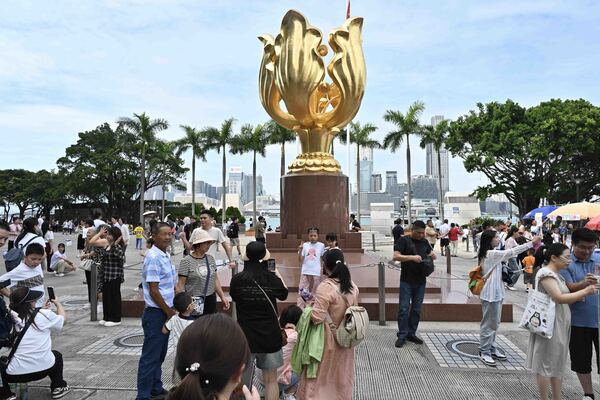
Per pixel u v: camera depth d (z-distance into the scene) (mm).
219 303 7949
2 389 4547
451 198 49656
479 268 6074
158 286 4574
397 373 5598
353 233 12859
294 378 4805
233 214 49031
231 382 1582
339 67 12219
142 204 42094
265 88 12938
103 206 53906
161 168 48688
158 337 4566
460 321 8102
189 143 41406
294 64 11922
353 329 3984
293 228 12875
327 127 13297
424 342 6812
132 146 46688
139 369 4496
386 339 6984
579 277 4559
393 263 11500
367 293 9023
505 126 29938
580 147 29031
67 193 49875
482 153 30344
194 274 5102
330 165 13141
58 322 4844
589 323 4469
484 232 6117
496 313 5898
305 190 12781
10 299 4688
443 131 37062
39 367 4621
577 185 32594
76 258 19422
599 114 28984
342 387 4098
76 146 50250
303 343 4121
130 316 8430
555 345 4254
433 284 9438
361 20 12523
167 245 4824
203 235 5152
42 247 5531
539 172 31438
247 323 4152
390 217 44875
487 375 5531
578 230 4641
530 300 4383
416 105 37406
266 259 4422
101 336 7156
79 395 4922
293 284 9086
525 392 5031
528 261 11391
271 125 39812
